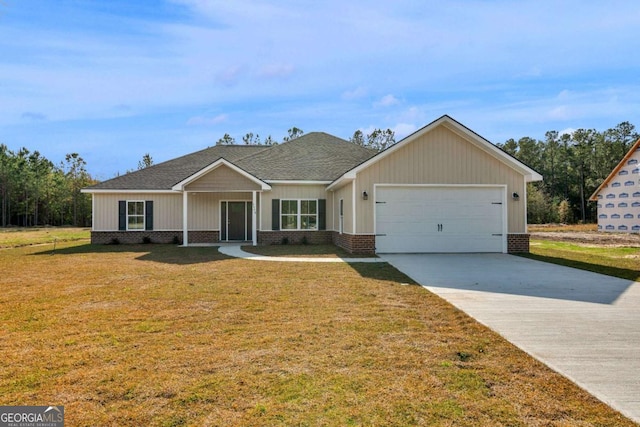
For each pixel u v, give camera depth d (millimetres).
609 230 32531
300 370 4281
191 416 3352
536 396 3709
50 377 4121
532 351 4902
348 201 16312
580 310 6898
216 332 5637
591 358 4676
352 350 4895
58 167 61656
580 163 62438
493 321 6199
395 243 15273
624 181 31250
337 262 13016
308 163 21750
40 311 6844
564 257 14359
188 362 4512
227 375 4152
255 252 16156
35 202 53188
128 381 4016
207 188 18984
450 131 15328
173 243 21281
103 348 4988
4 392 3799
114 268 11969
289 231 20109
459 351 4875
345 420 3289
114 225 21500
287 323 6062
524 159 68750
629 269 11453
